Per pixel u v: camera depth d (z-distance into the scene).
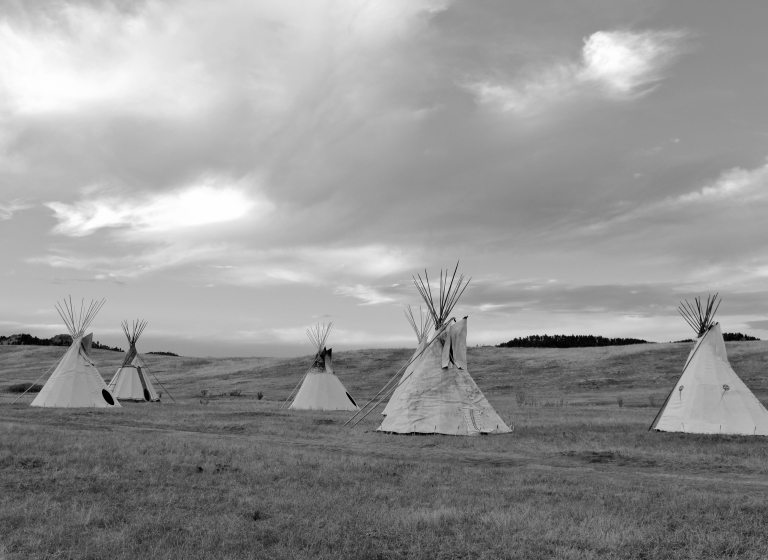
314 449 15.76
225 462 12.52
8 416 23.91
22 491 9.33
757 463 13.97
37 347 83.19
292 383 57.53
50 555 6.50
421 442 17.75
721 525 8.17
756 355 54.47
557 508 9.03
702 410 20.31
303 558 6.59
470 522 8.26
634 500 9.66
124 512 8.27
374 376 60.03
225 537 7.23
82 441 14.75
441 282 22.09
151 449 13.77
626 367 56.62
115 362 75.94
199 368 71.62
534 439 18.36
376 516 8.44
